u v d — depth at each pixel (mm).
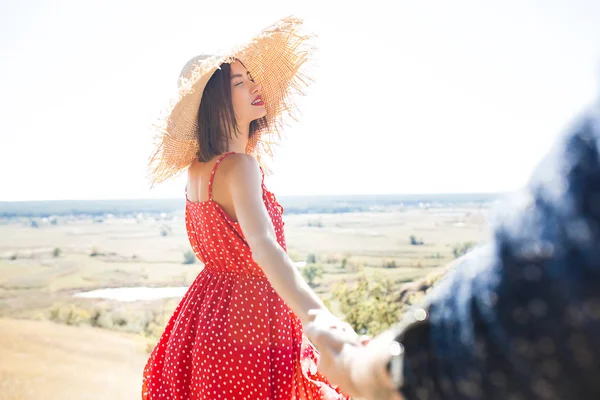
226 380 1913
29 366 5965
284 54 2225
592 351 458
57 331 7707
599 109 494
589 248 457
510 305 507
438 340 571
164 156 2176
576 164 485
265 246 1654
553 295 475
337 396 1908
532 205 513
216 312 1959
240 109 2131
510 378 507
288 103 2311
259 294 1955
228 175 1902
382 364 643
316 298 1412
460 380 540
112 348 6895
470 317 546
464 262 594
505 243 521
